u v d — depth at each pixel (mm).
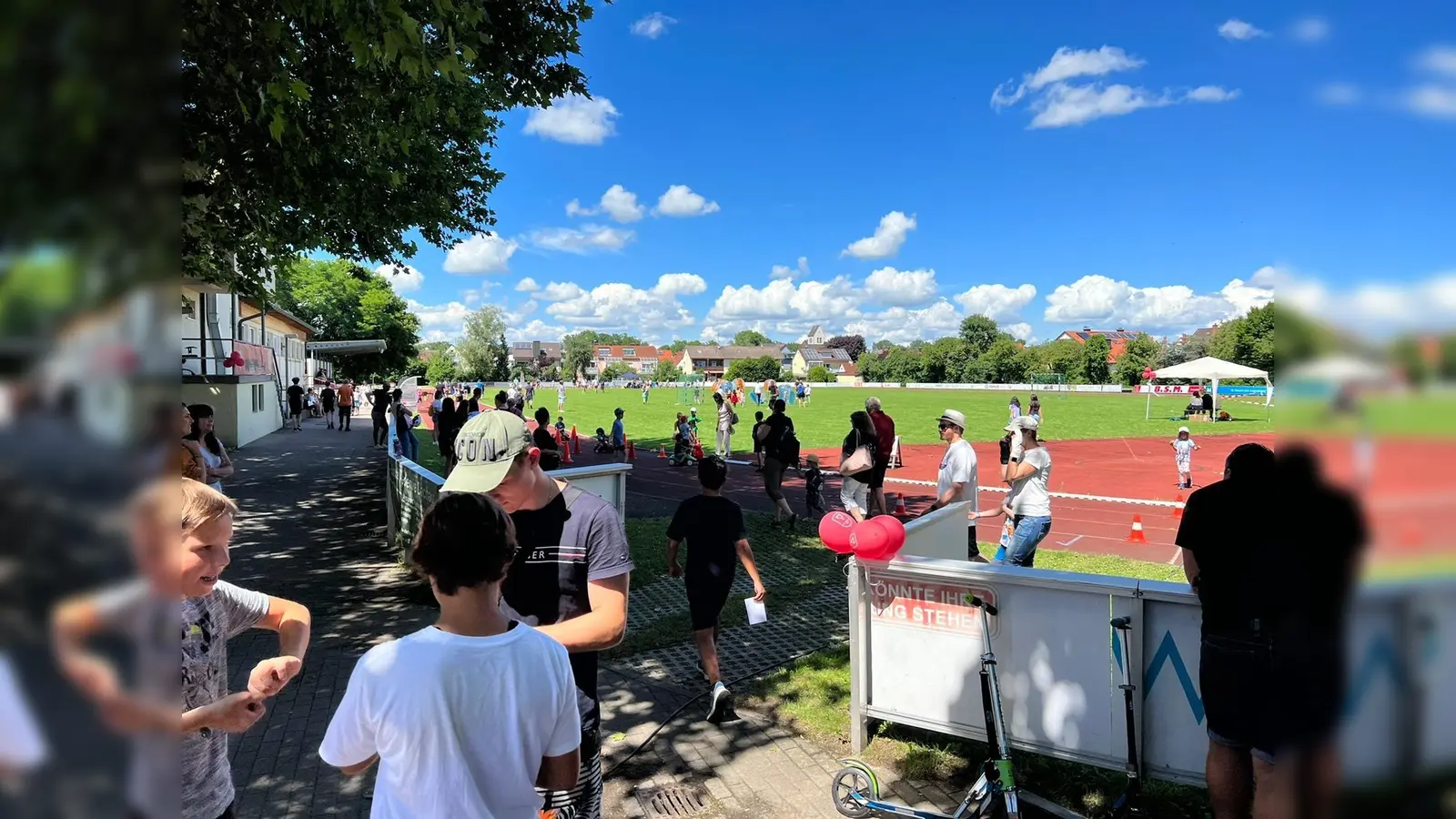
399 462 9016
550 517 2693
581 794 2697
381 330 62688
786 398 52000
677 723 4844
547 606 2670
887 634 4320
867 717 4430
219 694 2369
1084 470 18688
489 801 1935
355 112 6977
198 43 5039
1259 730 2500
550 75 8172
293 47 5801
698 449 19016
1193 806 3734
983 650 4035
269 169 6879
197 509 2191
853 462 8922
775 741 4594
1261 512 2500
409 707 1875
